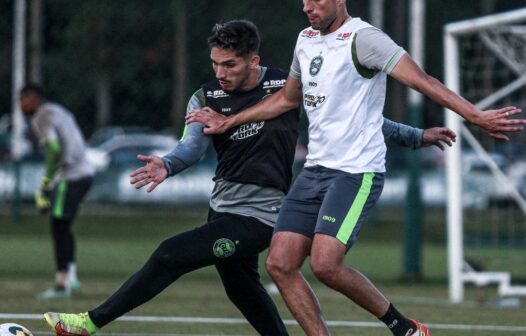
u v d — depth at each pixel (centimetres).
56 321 1936
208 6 7475
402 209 6769
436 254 5834
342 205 1839
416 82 1800
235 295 2036
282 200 1997
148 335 2419
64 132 3569
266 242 1973
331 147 1872
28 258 5019
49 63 7475
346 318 2902
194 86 7494
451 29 3781
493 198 5394
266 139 1978
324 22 1856
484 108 4166
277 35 7719
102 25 7550
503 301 3600
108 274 4478
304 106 1912
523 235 5384
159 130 7525
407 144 2102
